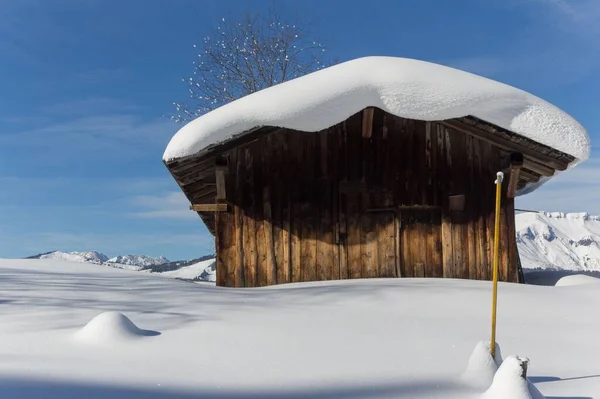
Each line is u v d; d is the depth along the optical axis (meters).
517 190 9.76
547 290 5.97
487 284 6.57
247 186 8.24
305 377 2.94
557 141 7.20
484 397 2.64
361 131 8.30
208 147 7.42
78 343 3.50
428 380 2.94
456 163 8.16
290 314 4.57
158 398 2.53
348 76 7.35
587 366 3.36
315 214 8.20
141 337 3.68
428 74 7.41
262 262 8.12
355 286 6.27
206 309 4.73
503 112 7.30
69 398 2.48
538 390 2.67
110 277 8.18
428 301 5.26
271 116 7.23
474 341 3.86
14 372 2.85
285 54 17.97
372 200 8.19
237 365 3.13
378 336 3.91
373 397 2.64
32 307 4.76
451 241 8.02
